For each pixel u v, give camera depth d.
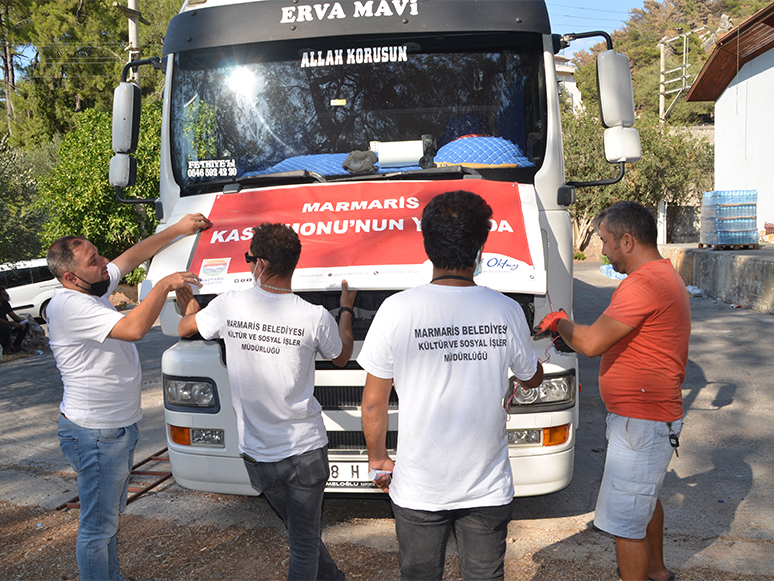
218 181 4.00
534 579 3.25
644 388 2.78
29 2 33.50
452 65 3.94
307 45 4.01
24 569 3.57
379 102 3.96
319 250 3.36
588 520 3.93
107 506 2.97
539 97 3.86
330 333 2.72
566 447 3.41
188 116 4.10
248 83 4.05
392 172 3.82
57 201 16.66
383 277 3.21
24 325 12.14
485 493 2.16
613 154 3.79
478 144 3.81
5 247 14.28
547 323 2.99
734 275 12.58
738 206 14.48
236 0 4.12
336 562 3.50
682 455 4.96
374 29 3.97
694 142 28.05
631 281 2.78
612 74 3.79
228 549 3.71
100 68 34.66
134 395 3.05
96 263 3.00
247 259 2.74
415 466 2.16
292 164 3.96
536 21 3.94
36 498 4.59
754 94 20.70
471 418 2.14
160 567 3.52
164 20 34.91
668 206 28.58
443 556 2.24
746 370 7.49
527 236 3.34
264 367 2.66
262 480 2.76
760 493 4.21
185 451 3.53
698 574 3.24
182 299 3.12
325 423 3.34
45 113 35.12
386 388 2.24
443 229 2.20
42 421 6.75
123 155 4.14
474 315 2.17
